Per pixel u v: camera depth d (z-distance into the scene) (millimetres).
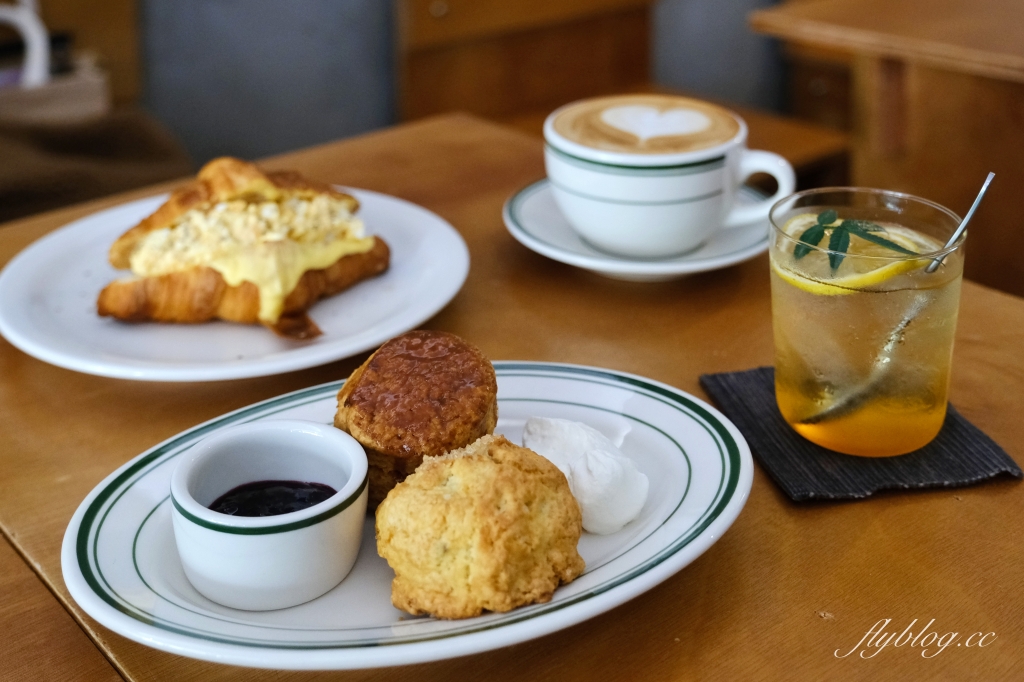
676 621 474
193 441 575
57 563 526
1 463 625
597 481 498
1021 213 1698
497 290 851
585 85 2766
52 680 450
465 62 2469
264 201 833
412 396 529
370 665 401
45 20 2084
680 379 697
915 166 1850
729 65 3207
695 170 793
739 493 488
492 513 445
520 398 625
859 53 1851
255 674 450
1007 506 545
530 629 410
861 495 549
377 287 865
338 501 467
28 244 1000
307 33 2484
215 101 2422
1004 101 1641
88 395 710
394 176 1148
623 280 863
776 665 445
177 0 2266
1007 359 699
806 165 2182
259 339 782
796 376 587
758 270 877
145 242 801
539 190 1010
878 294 538
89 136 1821
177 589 470
